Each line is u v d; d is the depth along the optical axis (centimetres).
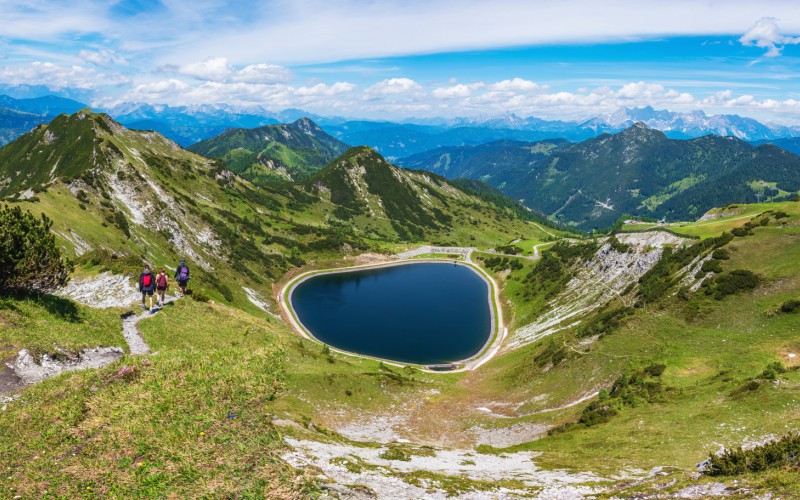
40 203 15438
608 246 17175
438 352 15600
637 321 9000
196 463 2445
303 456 2919
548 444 5091
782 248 9244
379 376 7712
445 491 2858
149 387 3256
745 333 7162
